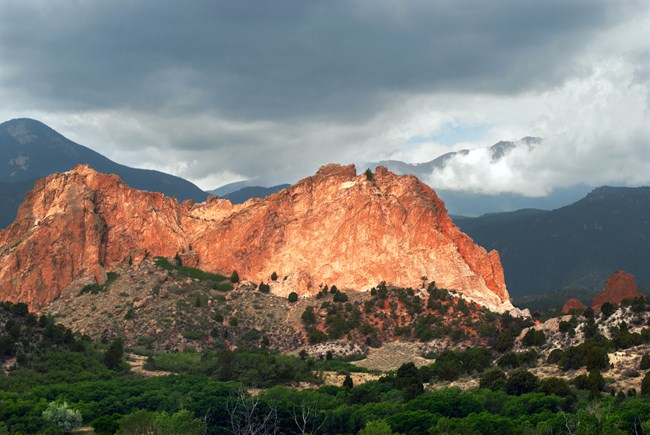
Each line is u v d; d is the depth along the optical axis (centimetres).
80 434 15362
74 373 18500
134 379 18625
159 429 14562
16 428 14588
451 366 19250
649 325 19338
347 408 16238
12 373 17862
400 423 14612
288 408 15838
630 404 13800
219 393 17088
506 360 19300
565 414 13450
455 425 13838
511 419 14162
